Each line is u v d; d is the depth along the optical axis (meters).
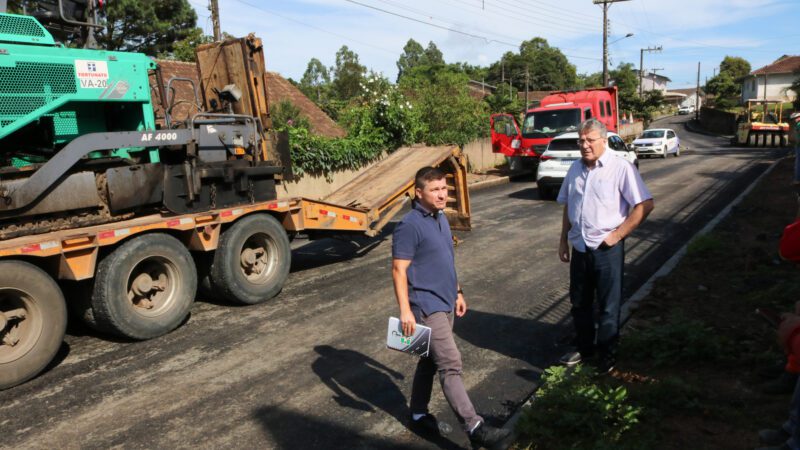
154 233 5.81
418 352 3.38
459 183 10.55
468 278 7.55
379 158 17.22
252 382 4.63
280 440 3.75
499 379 4.55
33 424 4.07
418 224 3.45
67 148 5.42
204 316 6.40
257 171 7.14
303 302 6.77
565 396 3.71
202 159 6.55
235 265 6.52
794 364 3.25
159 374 4.85
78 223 5.62
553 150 14.73
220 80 7.87
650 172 20.44
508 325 5.75
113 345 5.60
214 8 17.19
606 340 4.43
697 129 67.50
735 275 6.63
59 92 5.62
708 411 3.64
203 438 3.80
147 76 6.41
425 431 3.82
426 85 22.44
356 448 3.64
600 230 4.35
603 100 21.55
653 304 5.69
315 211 7.71
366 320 6.02
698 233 9.09
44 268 5.16
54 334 4.93
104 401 4.39
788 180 14.78
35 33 5.57
